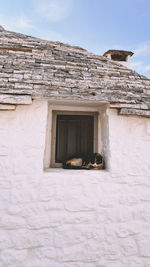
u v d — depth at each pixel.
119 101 2.12
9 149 2.02
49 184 2.04
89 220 2.05
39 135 2.11
